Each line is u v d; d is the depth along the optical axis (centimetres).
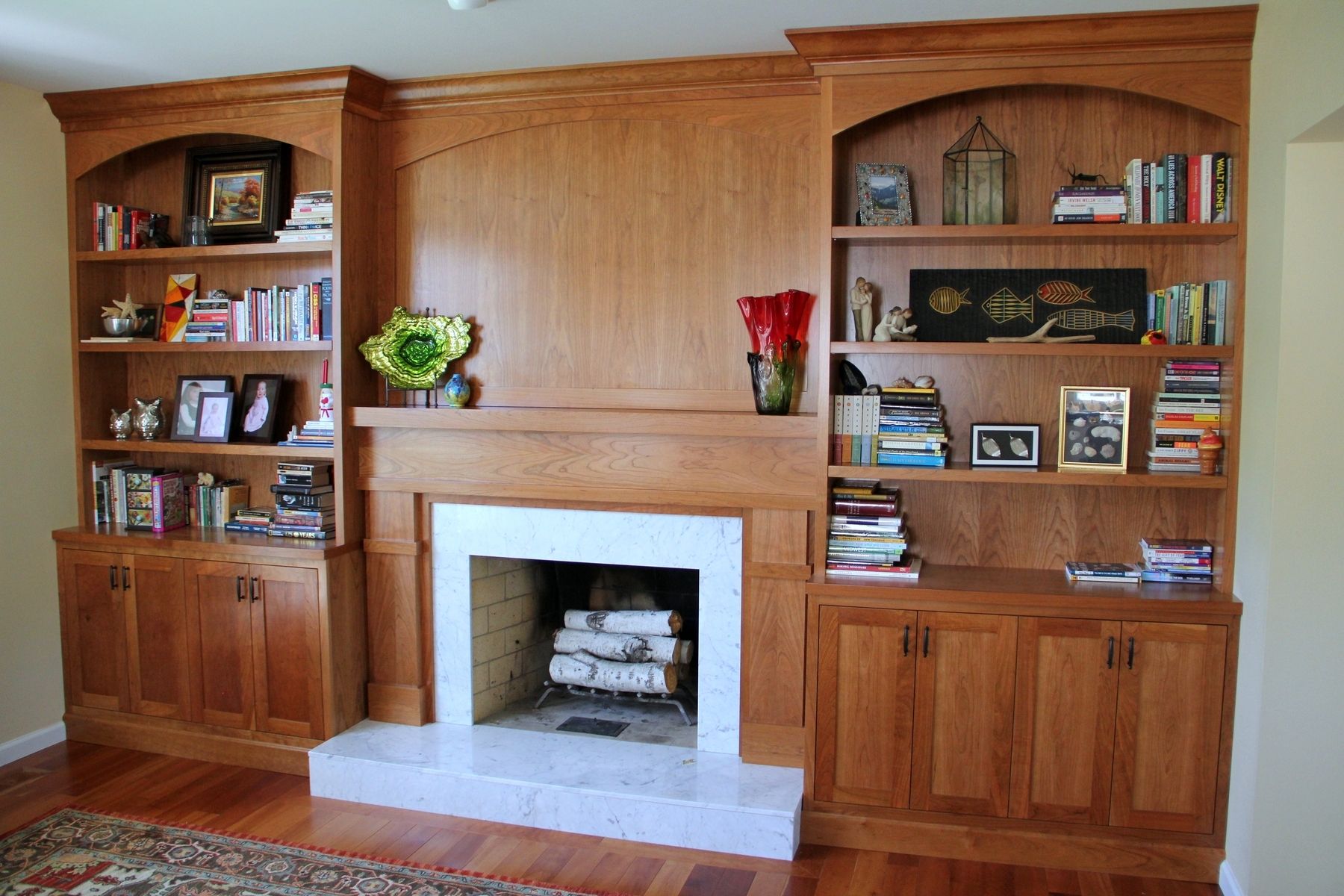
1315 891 266
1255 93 278
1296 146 254
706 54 324
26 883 284
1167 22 279
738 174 339
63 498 393
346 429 358
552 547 352
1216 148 307
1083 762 294
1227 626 283
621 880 287
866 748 306
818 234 332
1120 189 299
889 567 315
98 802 337
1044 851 297
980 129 322
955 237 304
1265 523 266
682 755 342
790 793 310
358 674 368
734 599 335
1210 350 288
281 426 396
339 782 339
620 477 337
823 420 311
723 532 334
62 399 392
